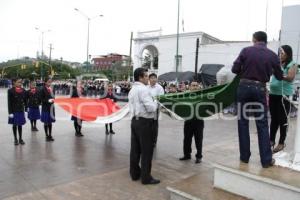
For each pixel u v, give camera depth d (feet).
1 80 172.96
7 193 16.39
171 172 20.49
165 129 38.24
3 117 46.52
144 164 17.88
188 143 23.31
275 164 14.55
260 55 13.89
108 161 22.86
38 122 41.65
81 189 17.17
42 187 17.35
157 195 16.46
